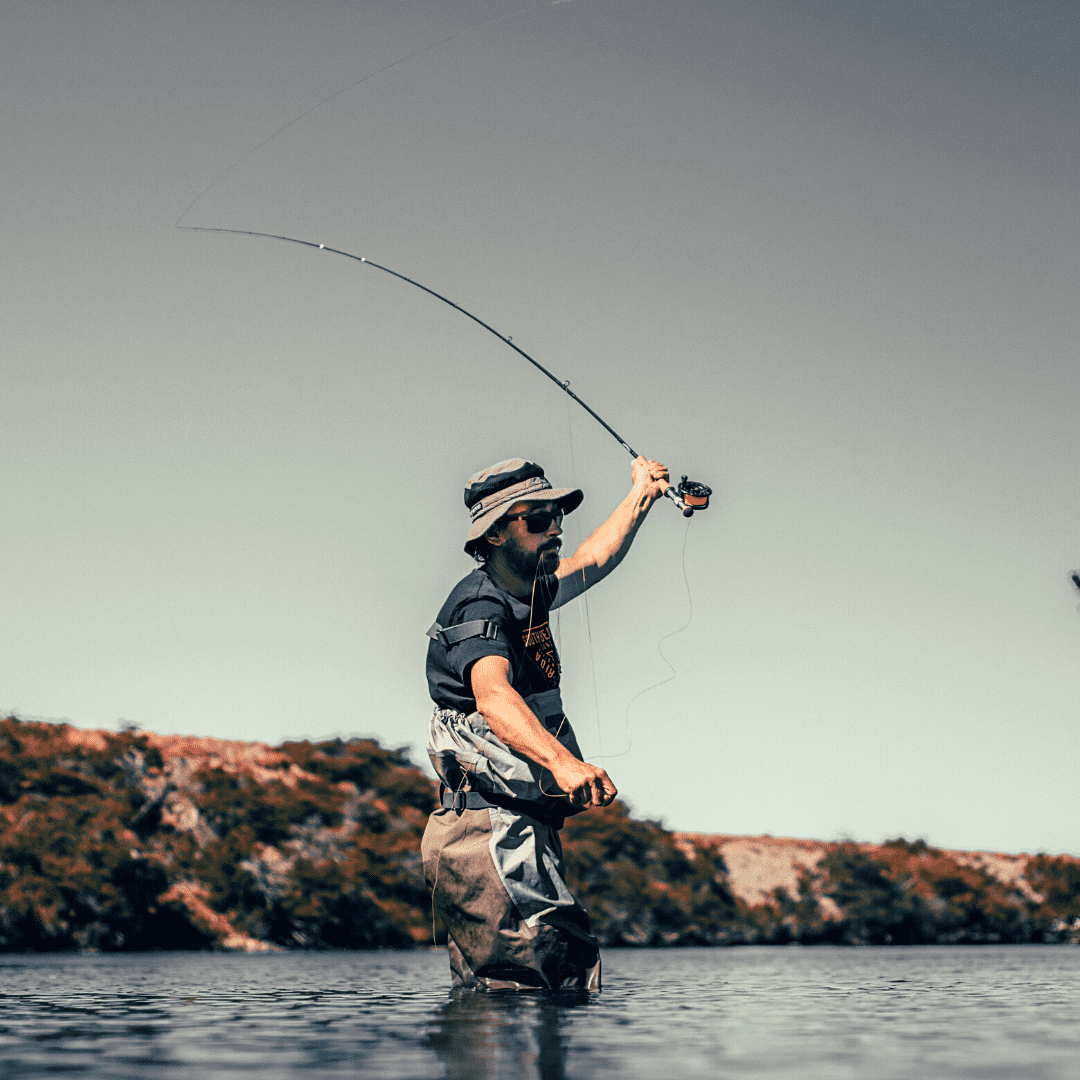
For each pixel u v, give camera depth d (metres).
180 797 44.53
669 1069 2.50
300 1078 2.37
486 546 5.31
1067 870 65.62
